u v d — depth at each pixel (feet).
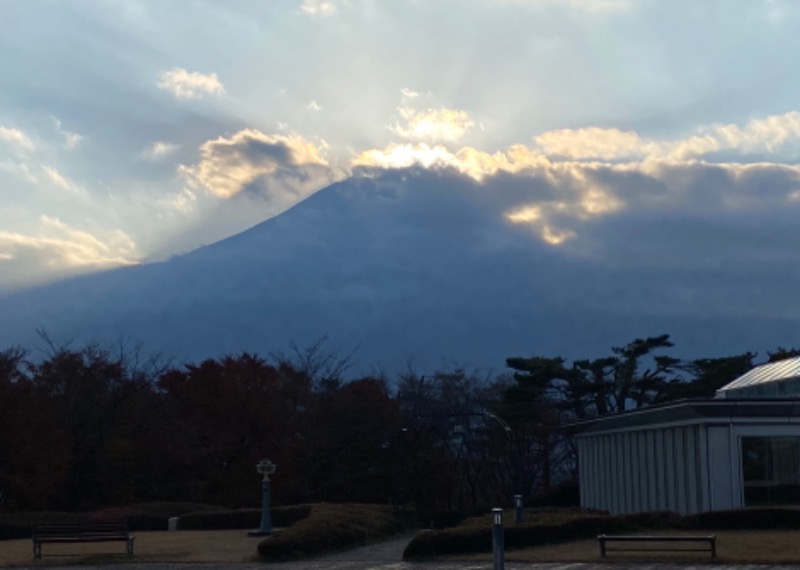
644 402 257.96
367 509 132.77
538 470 249.75
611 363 255.91
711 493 126.11
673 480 137.39
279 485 217.77
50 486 183.52
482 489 252.01
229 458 223.71
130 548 100.01
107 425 203.31
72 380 205.16
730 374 256.52
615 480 160.56
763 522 100.68
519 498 107.14
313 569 83.51
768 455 127.13
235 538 119.96
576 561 80.94
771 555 79.92
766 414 127.54
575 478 255.29
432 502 234.79
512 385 256.11
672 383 257.96
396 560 89.92
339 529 104.58
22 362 192.95
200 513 147.95
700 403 126.62
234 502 215.31
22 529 136.46
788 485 126.31
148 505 159.43
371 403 229.45
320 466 224.53
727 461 126.72
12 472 178.40
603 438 166.91
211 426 222.07
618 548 87.20
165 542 115.44
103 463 200.23
